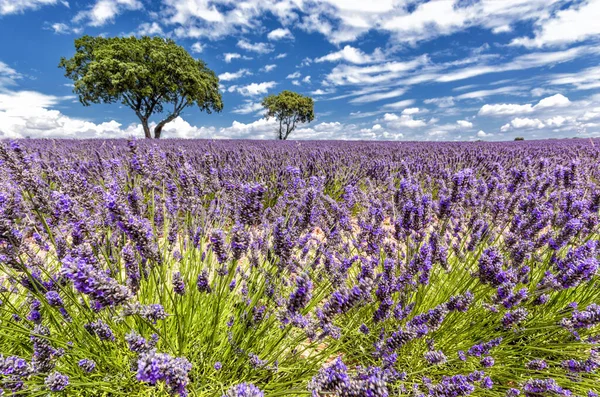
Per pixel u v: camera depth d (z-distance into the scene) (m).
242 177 4.86
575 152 8.20
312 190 2.11
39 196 1.65
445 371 1.71
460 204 3.33
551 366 1.79
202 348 1.67
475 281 2.12
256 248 2.13
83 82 30.03
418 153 8.83
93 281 1.00
